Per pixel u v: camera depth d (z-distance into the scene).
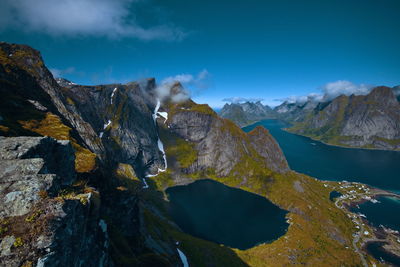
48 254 16.27
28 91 85.44
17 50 129.50
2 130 42.03
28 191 18.95
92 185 49.06
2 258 14.99
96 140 121.88
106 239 33.88
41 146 27.44
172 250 96.12
